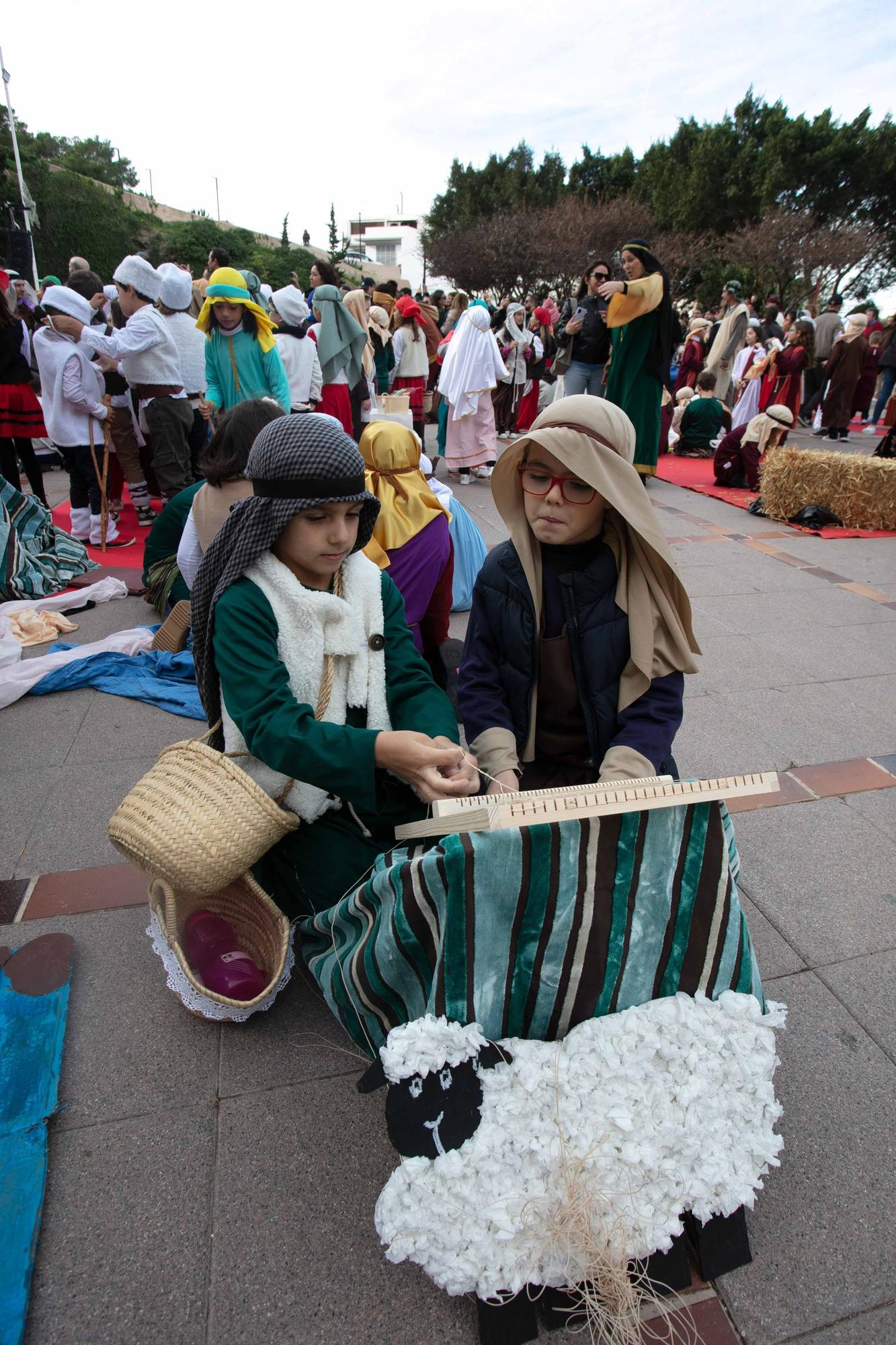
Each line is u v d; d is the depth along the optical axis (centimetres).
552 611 184
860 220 3177
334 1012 164
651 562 177
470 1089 126
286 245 5984
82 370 503
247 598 165
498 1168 122
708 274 3017
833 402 1074
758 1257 140
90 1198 146
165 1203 146
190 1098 166
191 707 330
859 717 338
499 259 3516
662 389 643
